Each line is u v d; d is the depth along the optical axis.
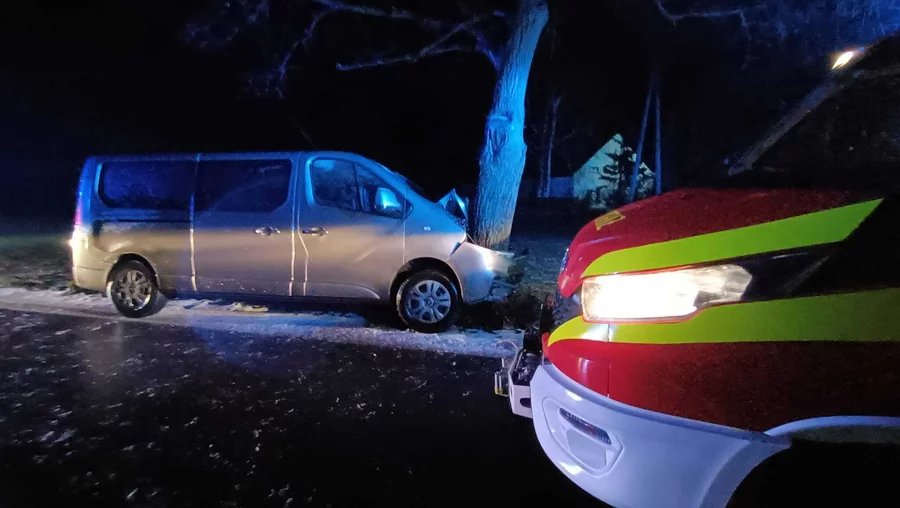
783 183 3.03
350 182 6.84
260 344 6.36
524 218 25.42
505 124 9.50
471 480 3.69
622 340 2.59
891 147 3.18
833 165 3.16
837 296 2.27
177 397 4.89
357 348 6.26
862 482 2.27
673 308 2.51
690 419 2.43
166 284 7.17
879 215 2.31
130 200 7.24
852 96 3.38
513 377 3.48
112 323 7.13
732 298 2.41
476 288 6.69
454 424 4.47
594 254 2.84
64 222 19.98
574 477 2.77
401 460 3.92
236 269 6.93
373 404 4.82
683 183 3.66
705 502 2.42
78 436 4.17
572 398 2.68
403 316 6.75
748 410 2.34
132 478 3.63
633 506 2.54
